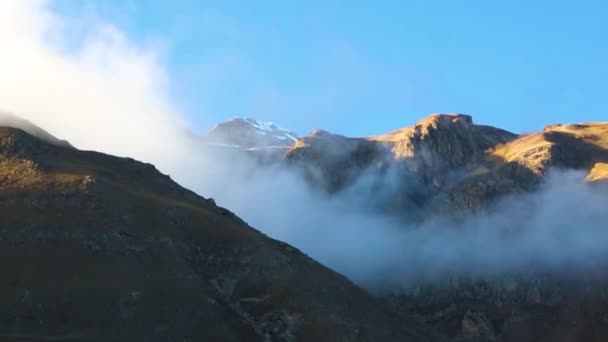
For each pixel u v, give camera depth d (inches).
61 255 5241.1
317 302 5698.8
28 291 4822.8
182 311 4990.2
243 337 5132.9
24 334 4463.6
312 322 5502.0
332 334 5418.3
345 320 5605.3
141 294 5000.0
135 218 5944.9
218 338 4931.1
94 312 4776.1
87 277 5068.9
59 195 5930.1
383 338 5644.7
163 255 5565.9
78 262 5201.8
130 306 4889.3
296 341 5369.1
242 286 5821.9
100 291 4950.8
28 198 5846.5
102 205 5925.2
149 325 4790.8
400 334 5930.1
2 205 5738.2
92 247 5378.9
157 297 5032.0
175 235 5949.8
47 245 5324.8
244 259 6033.5
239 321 5339.6
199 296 5236.2
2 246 5255.9
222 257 6043.3
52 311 4712.1
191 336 4825.3
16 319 4586.6
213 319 5073.8
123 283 5078.7
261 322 5472.4
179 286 5236.2
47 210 5723.4
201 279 5565.9
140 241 5625.0
